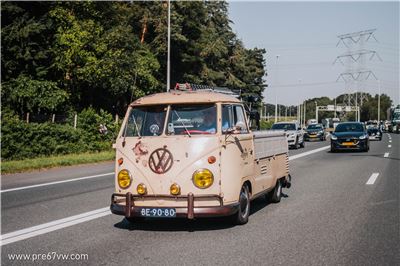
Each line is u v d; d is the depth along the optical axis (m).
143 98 7.92
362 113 146.50
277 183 10.10
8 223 8.18
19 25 29.95
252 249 6.25
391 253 6.02
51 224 8.06
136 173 7.25
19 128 20.16
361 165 18.20
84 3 32.25
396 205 9.57
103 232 7.43
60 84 32.75
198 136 7.19
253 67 76.12
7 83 29.94
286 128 31.92
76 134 23.64
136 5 46.72
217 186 7.07
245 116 8.34
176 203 7.02
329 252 6.09
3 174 16.52
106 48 32.00
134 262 5.71
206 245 6.49
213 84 52.53
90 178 15.16
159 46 45.44
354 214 8.67
